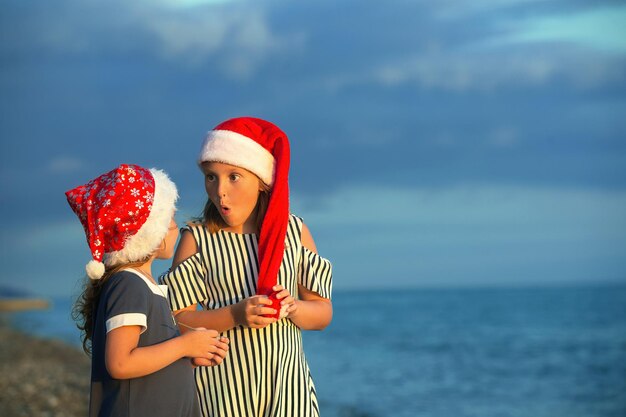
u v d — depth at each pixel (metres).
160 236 3.22
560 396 18.16
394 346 30.56
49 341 28.64
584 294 93.44
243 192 3.69
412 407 15.70
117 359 2.99
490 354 27.72
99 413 3.09
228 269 3.76
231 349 3.66
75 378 14.62
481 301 79.88
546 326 41.97
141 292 3.11
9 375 14.43
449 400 16.98
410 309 65.94
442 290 151.75
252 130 3.74
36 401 11.28
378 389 18.23
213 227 3.80
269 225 3.71
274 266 3.68
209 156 3.67
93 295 3.18
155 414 3.08
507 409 16.11
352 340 34.00
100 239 3.13
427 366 23.69
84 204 3.17
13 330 36.28
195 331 3.22
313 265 3.89
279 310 3.52
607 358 26.30
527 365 24.42
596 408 16.50
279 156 3.75
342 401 16.02
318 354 27.30
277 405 3.63
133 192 3.16
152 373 3.11
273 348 3.67
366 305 77.62
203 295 3.76
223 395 3.65
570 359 26.11
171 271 3.76
